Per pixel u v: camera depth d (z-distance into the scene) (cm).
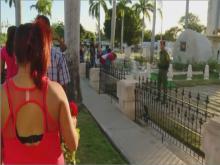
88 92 1266
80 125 799
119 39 7012
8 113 207
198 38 2494
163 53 1187
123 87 890
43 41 211
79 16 968
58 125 215
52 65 529
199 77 2050
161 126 786
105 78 1281
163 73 1190
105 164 561
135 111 879
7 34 440
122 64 2070
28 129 208
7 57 440
